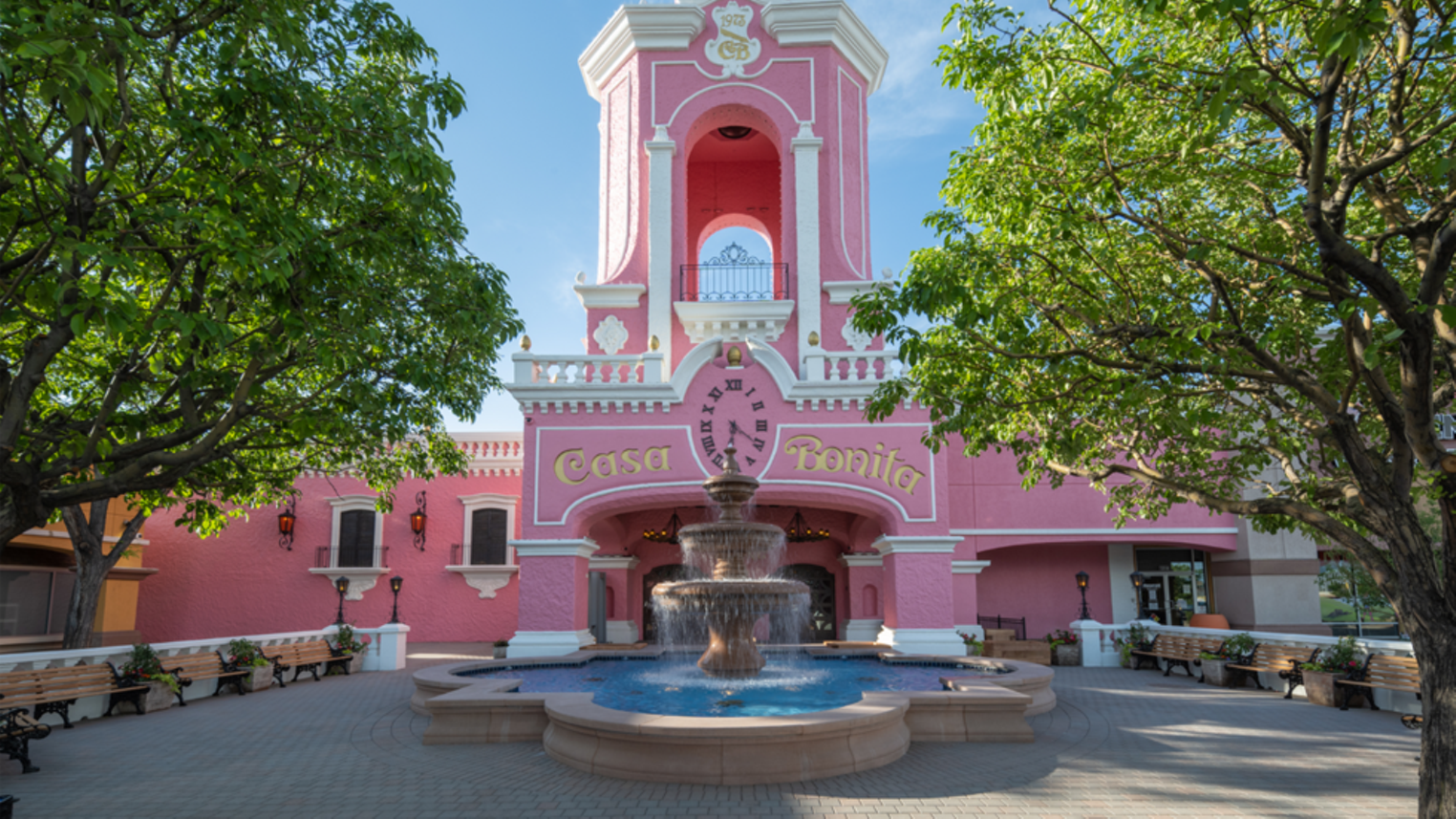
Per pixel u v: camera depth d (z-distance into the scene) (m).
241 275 6.78
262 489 14.74
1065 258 9.50
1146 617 22.53
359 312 9.00
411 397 10.97
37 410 10.55
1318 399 6.72
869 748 8.35
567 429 18.52
